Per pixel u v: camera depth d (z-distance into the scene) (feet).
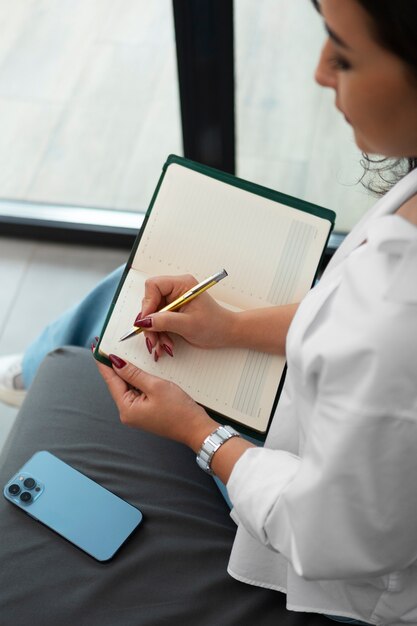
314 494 2.10
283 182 6.27
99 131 6.86
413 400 1.94
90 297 4.27
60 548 3.20
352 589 2.61
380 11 1.67
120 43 6.79
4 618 2.99
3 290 6.30
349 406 1.98
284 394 2.76
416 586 2.51
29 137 6.90
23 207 6.62
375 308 1.96
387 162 3.00
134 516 3.30
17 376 5.04
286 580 2.99
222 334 2.92
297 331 2.20
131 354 2.97
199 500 3.43
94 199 6.67
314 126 5.99
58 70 6.90
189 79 5.64
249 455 2.54
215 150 6.13
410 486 2.04
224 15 5.23
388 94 1.80
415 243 1.89
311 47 5.60
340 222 6.26
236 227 3.07
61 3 6.89
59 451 3.51
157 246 3.08
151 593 3.09
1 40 6.93
